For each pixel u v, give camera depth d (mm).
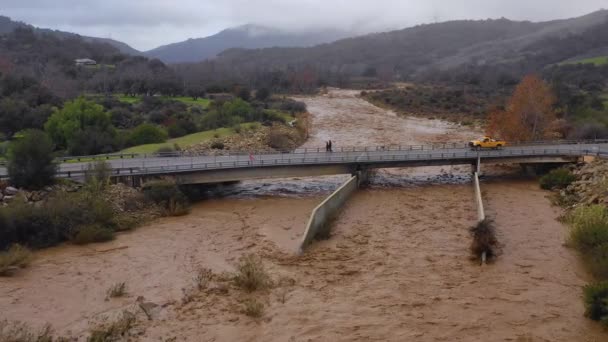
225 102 90375
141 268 27016
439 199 42062
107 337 19531
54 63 133125
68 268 26891
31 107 71750
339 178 51094
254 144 64375
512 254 28625
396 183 48500
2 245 28922
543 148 52500
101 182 35531
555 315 21469
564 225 33938
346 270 26609
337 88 162250
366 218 36656
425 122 96375
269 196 43688
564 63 174000
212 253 29406
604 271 24688
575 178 44000
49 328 20125
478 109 104688
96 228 31406
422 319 21250
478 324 20781
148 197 37375
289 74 170875
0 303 22625
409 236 32312
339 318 21406
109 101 88188
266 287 24375
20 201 31156
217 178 42125
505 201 40906
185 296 23562
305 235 29969
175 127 69875
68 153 54031
